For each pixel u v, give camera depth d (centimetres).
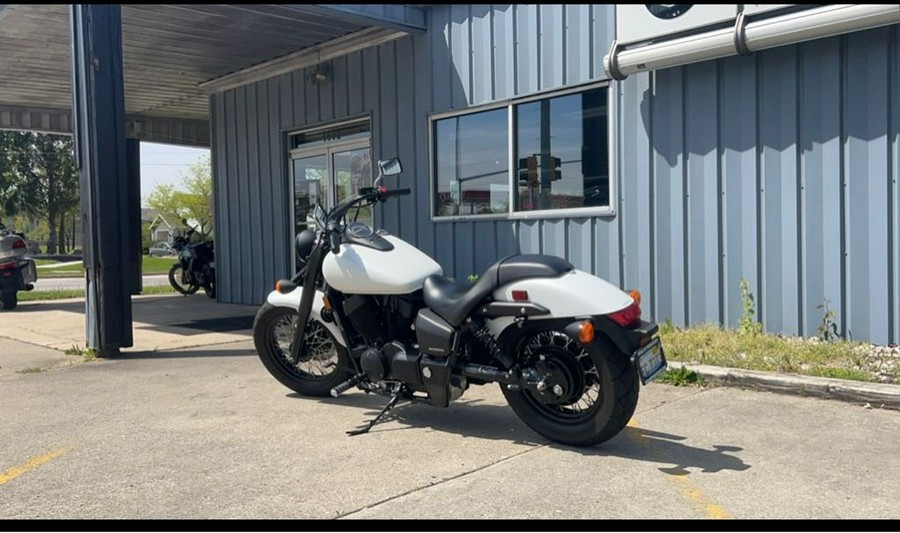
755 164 684
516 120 865
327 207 1125
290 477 387
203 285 1482
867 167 623
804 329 664
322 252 511
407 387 477
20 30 974
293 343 543
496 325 437
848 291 639
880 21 588
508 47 860
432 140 952
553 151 832
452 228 932
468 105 904
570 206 820
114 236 748
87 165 738
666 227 745
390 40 990
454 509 341
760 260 686
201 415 516
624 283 776
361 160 1075
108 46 735
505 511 338
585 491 362
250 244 1248
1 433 479
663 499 351
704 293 723
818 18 611
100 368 691
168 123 1669
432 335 445
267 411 524
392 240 496
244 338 866
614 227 781
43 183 5316
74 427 491
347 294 496
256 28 976
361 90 1037
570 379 417
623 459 410
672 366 586
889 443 429
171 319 1059
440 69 934
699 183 721
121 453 432
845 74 632
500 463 406
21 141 5191
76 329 991
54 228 5403
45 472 401
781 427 462
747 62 685
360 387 499
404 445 441
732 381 560
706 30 683
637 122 758
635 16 724
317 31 996
